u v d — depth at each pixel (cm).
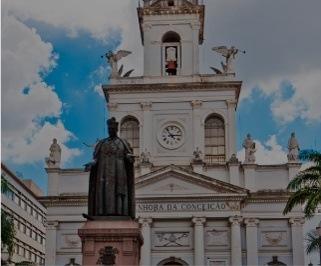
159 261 4319
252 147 4584
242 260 4341
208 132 4784
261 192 4422
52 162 4653
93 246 1533
